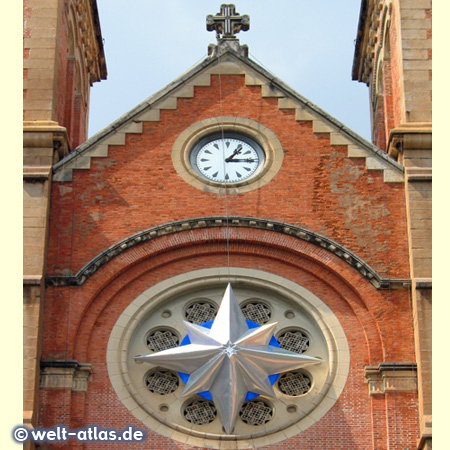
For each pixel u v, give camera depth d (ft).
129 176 127.03
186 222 124.06
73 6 147.43
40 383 114.93
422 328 117.19
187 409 116.98
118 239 123.44
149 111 130.72
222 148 129.90
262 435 114.21
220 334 116.26
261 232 124.26
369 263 122.62
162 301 121.80
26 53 132.57
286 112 131.13
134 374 118.11
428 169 126.41
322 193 126.41
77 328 118.42
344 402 115.75
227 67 133.59
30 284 118.01
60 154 129.08
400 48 134.41
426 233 122.83
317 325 120.67
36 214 122.62
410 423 114.11
